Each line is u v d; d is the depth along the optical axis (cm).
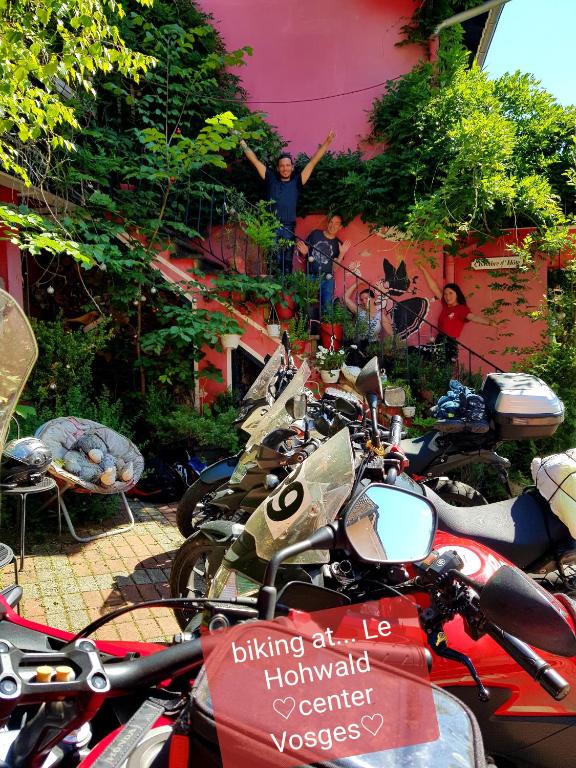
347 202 920
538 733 227
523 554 321
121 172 768
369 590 206
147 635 373
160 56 862
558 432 684
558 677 157
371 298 940
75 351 619
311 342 845
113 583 443
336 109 1066
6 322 152
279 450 334
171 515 610
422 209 834
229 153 967
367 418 314
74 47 385
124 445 555
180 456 724
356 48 1059
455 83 920
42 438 513
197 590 377
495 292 925
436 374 852
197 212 891
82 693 114
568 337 744
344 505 215
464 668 221
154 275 760
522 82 936
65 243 514
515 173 888
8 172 629
